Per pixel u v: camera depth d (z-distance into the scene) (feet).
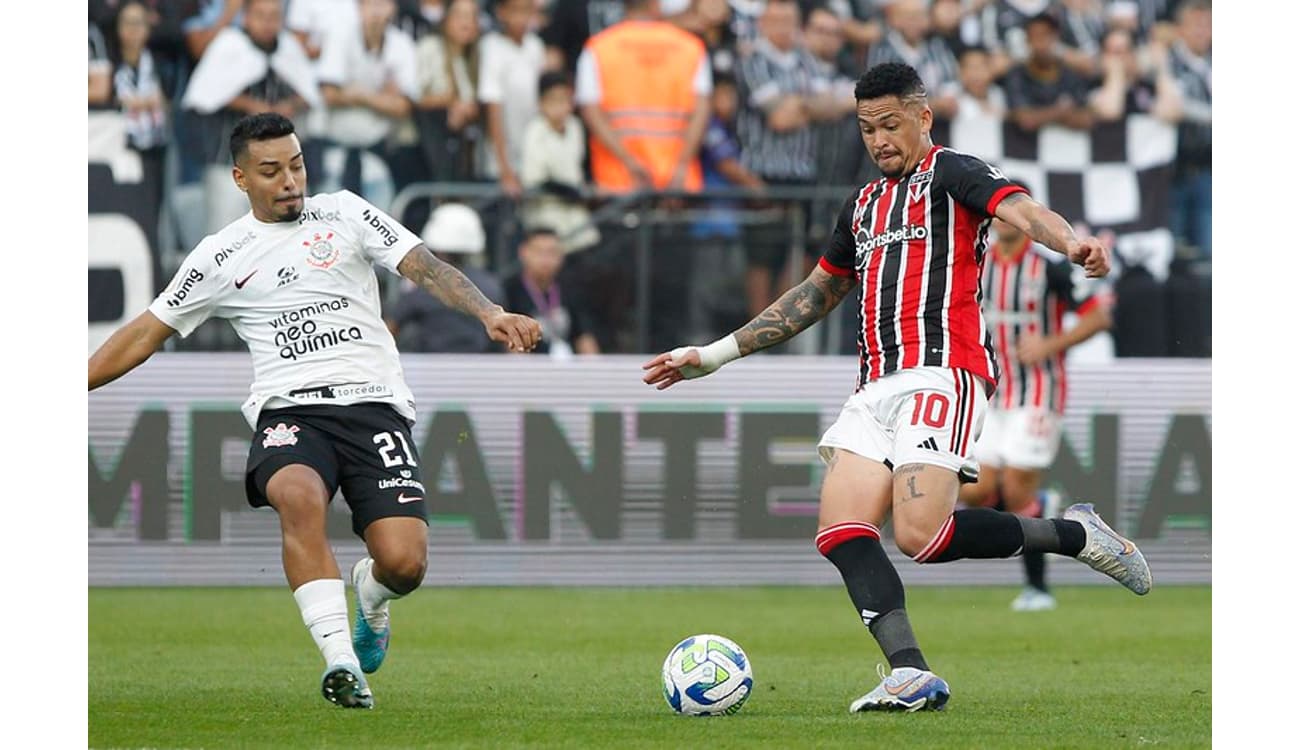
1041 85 170.40
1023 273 132.87
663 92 163.94
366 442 71.41
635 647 102.27
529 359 144.56
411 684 82.07
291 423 71.05
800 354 159.33
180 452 142.20
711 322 160.66
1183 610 129.80
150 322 72.43
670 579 144.56
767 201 161.68
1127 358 167.12
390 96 161.79
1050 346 132.36
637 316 158.81
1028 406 133.39
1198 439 148.46
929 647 104.32
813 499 145.79
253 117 72.08
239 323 72.79
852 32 169.99
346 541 139.74
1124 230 170.81
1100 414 147.64
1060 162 170.71
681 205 160.76
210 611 124.26
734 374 145.48
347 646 67.87
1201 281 168.14
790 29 168.04
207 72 156.56
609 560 144.25
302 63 159.53
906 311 68.69
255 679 84.07
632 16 166.91
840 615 123.95
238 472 142.72
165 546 142.00
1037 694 78.79
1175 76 173.27
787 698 76.43
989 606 133.69
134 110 154.51
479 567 143.64
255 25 157.79
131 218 154.10
